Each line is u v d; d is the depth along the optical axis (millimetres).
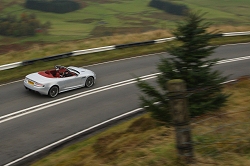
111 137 10531
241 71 18797
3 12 112062
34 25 89688
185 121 5961
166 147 7480
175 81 5703
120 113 13281
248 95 12617
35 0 118688
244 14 111375
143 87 9664
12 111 13016
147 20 106750
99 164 7906
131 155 7609
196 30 9227
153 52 23219
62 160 9164
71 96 14867
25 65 18719
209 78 9336
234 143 7242
